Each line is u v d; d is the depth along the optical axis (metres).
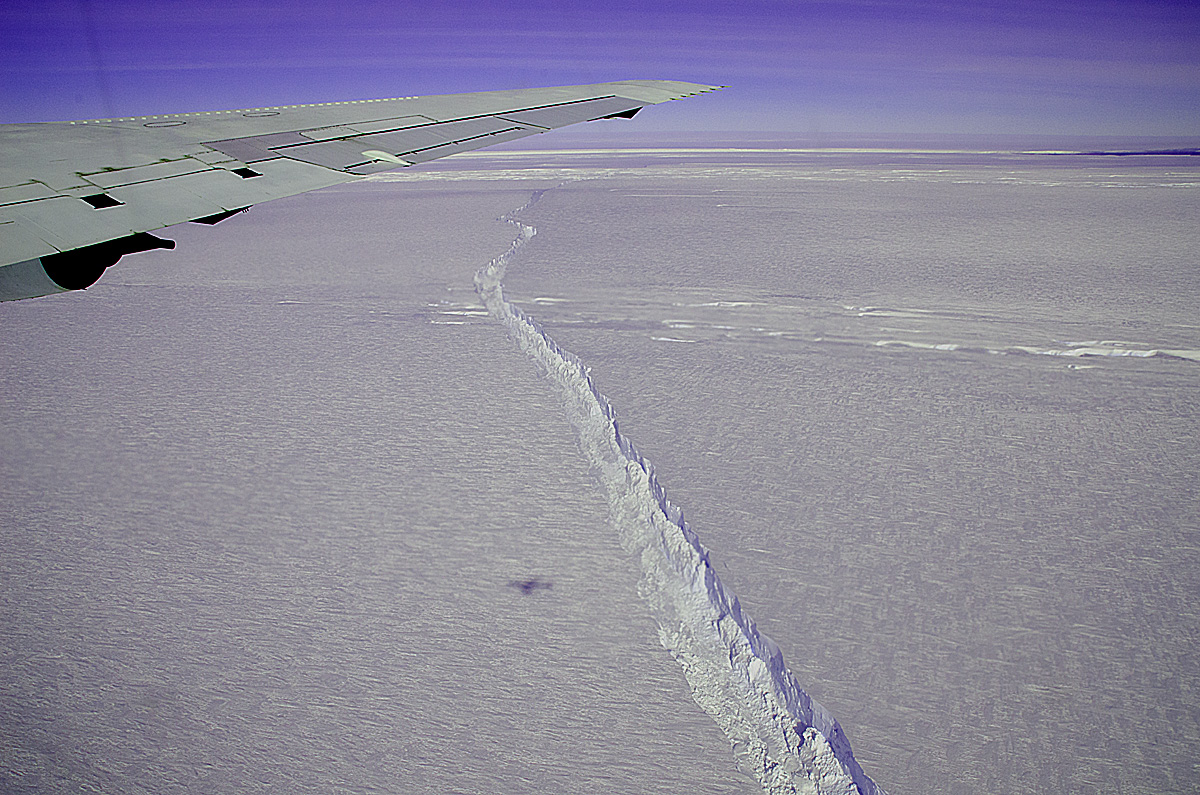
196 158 5.17
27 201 4.12
